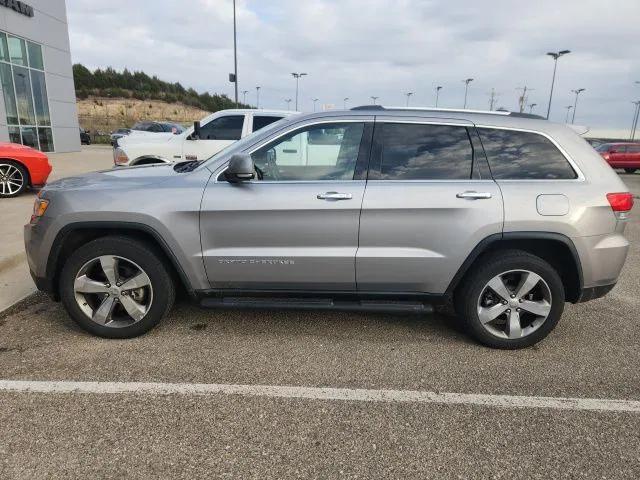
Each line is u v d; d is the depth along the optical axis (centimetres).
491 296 363
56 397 290
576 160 354
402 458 245
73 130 2205
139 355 344
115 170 414
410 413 284
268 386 308
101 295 367
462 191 340
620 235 359
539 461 245
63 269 353
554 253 367
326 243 346
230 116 874
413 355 355
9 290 462
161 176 368
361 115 357
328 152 355
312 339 378
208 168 356
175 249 347
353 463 241
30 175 944
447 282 352
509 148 355
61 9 2062
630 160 2433
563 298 357
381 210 339
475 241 341
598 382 323
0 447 246
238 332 387
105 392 296
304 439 258
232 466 237
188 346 360
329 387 310
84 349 350
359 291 361
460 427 271
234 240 348
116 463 237
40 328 383
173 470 233
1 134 1691
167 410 280
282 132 354
